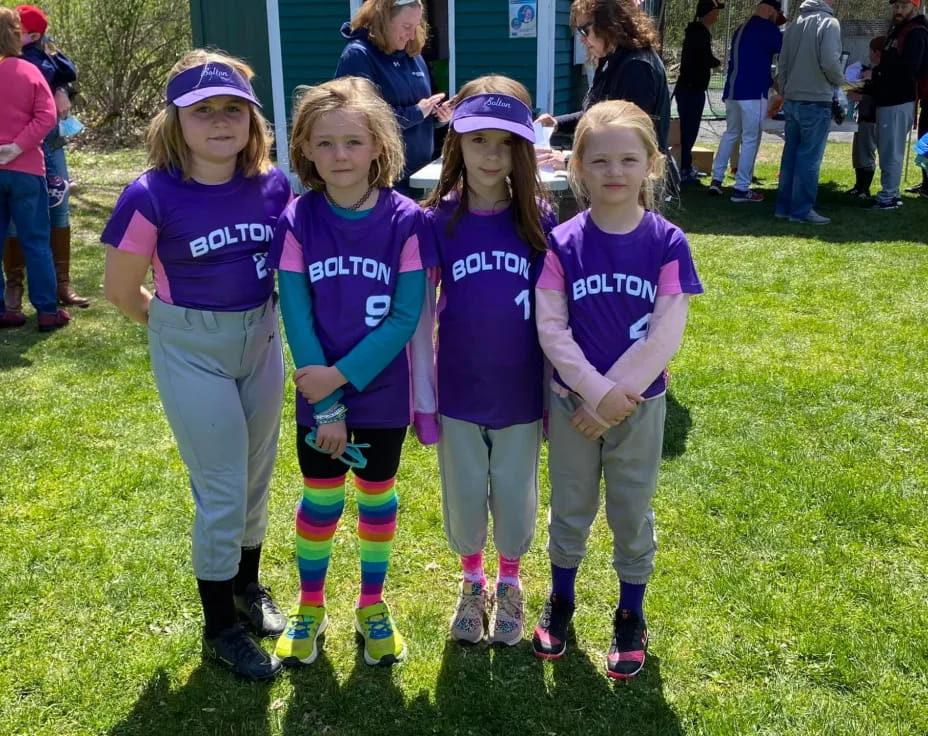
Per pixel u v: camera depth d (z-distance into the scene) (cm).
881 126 831
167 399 227
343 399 227
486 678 240
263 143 229
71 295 562
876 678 236
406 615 267
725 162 924
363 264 221
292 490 342
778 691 233
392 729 222
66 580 279
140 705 229
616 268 223
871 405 406
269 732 221
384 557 247
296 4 873
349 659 247
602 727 222
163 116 218
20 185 489
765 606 265
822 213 827
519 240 231
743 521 312
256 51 981
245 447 233
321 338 224
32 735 218
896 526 308
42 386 436
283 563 295
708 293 577
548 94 873
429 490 339
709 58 987
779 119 1074
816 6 748
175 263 221
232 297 224
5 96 480
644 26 388
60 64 563
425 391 236
